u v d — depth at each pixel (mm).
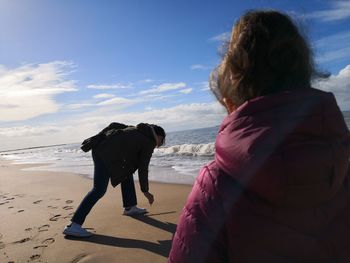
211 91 1193
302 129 952
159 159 14938
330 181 958
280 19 1090
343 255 1018
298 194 944
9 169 18031
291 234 977
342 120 1022
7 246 4883
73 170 13969
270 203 973
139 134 5180
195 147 16734
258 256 981
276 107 986
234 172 982
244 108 1008
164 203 6547
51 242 4922
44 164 19391
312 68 1112
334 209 1026
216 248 1024
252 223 983
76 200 7602
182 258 1043
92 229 5324
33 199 8086
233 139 986
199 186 1074
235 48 1083
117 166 5141
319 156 935
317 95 1006
